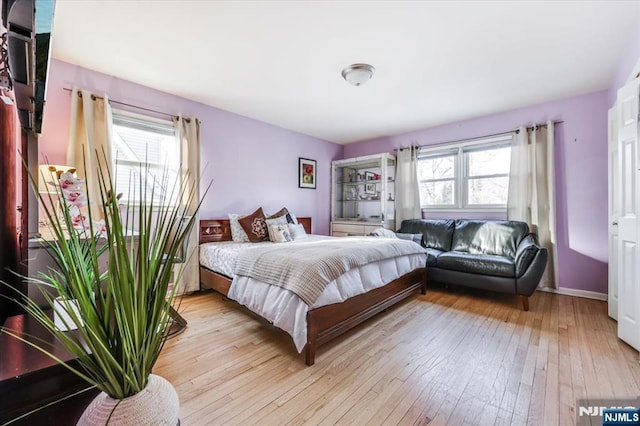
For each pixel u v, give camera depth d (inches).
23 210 54.7
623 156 84.7
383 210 187.3
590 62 99.6
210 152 143.4
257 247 109.0
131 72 108.7
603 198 122.8
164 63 101.9
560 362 71.5
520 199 140.0
